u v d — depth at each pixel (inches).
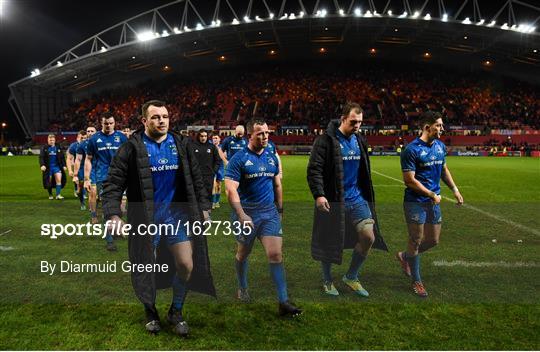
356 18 1692.9
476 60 2062.0
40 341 127.5
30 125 1955.0
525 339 129.5
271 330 135.9
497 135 1550.2
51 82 1945.1
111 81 2151.8
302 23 1743.4
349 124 162.7
